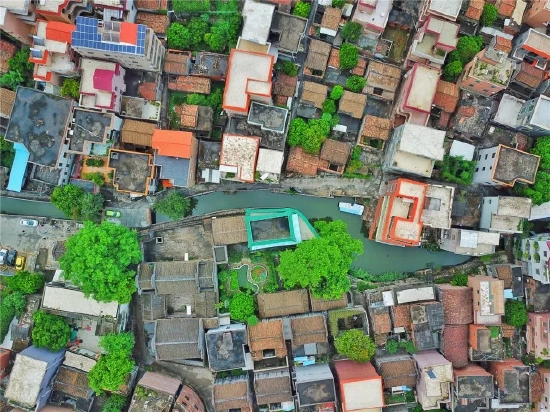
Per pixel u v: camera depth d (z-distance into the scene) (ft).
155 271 169.27
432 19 160.76
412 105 162.20
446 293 166.71
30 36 170.40
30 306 170.91
